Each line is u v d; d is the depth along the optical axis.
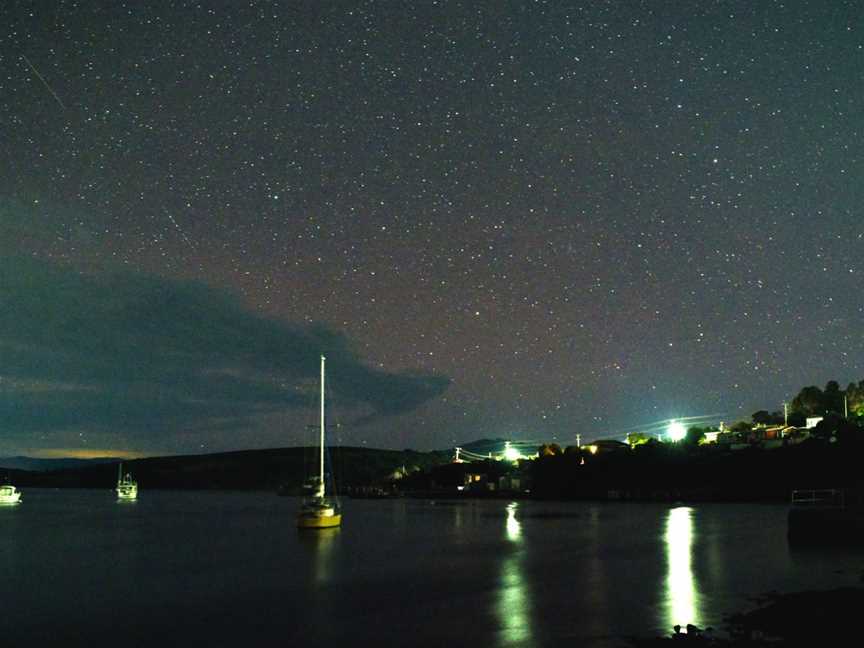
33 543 74.44
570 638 25.69
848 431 136.50
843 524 49.44
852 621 26.25
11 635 29.19
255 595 37.72
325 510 90.56
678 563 44.94
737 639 24.19
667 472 157.75
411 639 26.39
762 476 135.12
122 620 31.80
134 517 130.12
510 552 56.19
